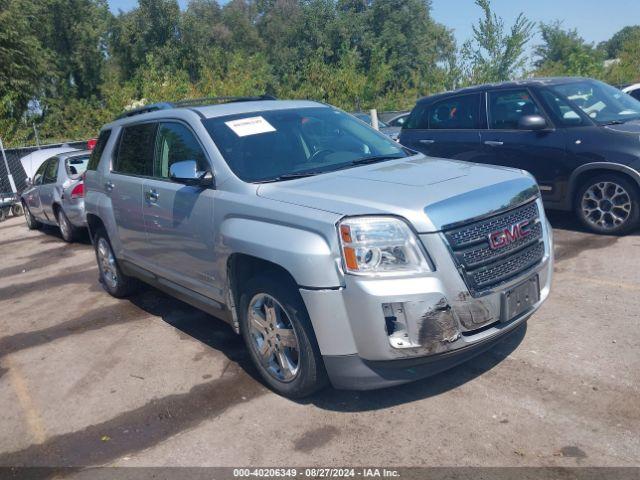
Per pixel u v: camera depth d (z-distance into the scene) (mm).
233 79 28328
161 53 40906
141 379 4656
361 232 3424
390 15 43812
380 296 3371
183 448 3654
